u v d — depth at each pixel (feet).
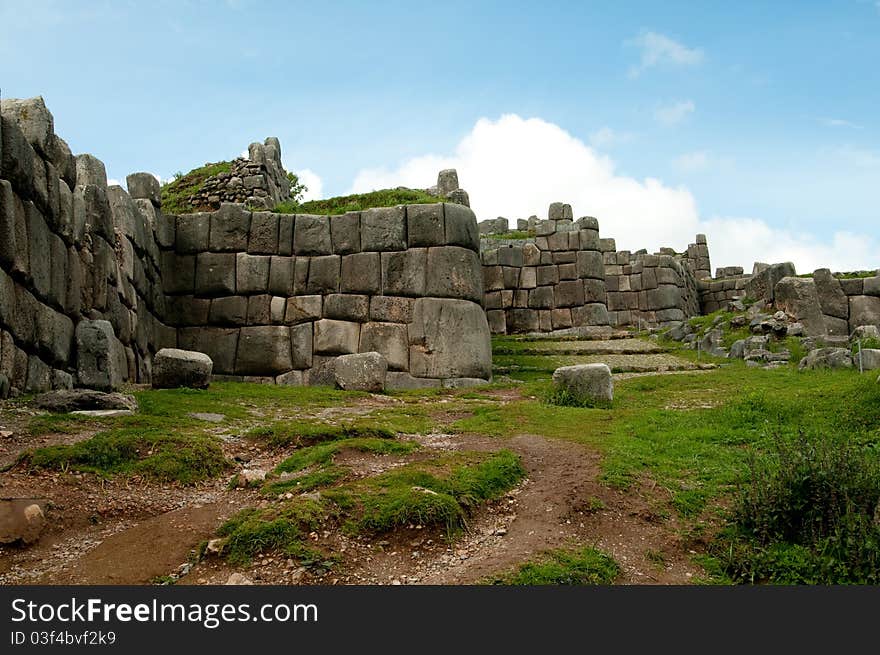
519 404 39.88
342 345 53.21
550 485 25.53
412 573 19.92
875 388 34.86
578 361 62.64
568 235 81.30
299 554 19.89
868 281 63.57
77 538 21.45
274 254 55.16
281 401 41.37
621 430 33.63
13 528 20.57
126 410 32.94
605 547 21.59
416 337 52.80
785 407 35.60
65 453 25.54
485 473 25.54
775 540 21.53
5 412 29.71
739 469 27.04
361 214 55.01
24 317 32.96
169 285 55.16
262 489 24.66
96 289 40.96
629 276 94.99
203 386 42.50
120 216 46.19
